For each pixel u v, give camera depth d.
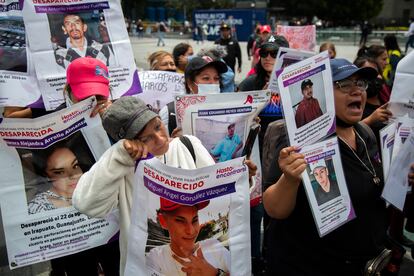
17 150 2.04
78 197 1.65
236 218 1.71
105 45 2.50
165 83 3.33
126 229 1.76
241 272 1.76
